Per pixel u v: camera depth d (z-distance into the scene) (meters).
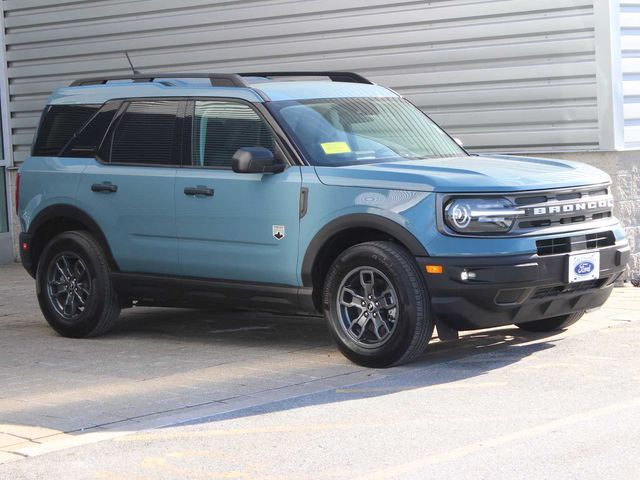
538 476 4.77
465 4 10.65
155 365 7.55
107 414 6.21
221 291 7.89
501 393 6.30
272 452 5.32
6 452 5.49
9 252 14.33
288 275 7.51
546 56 10.28
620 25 9.99
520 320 7.08
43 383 7.11
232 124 7.88
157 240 8.17
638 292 9.84
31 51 14.11
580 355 7.25
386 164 7.40
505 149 10.62
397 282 6.93
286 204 7.45
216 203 7.80
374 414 5.95
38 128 9.08
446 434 5.50
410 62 11.07
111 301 8.57
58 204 8.73
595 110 10.07
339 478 4.88
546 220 7.02
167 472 5.08
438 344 7.88
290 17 11.84
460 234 6.81
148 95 8.45
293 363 7.41
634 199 10.23
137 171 8.29
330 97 8.09
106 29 13.40
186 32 12.70
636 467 4.84
